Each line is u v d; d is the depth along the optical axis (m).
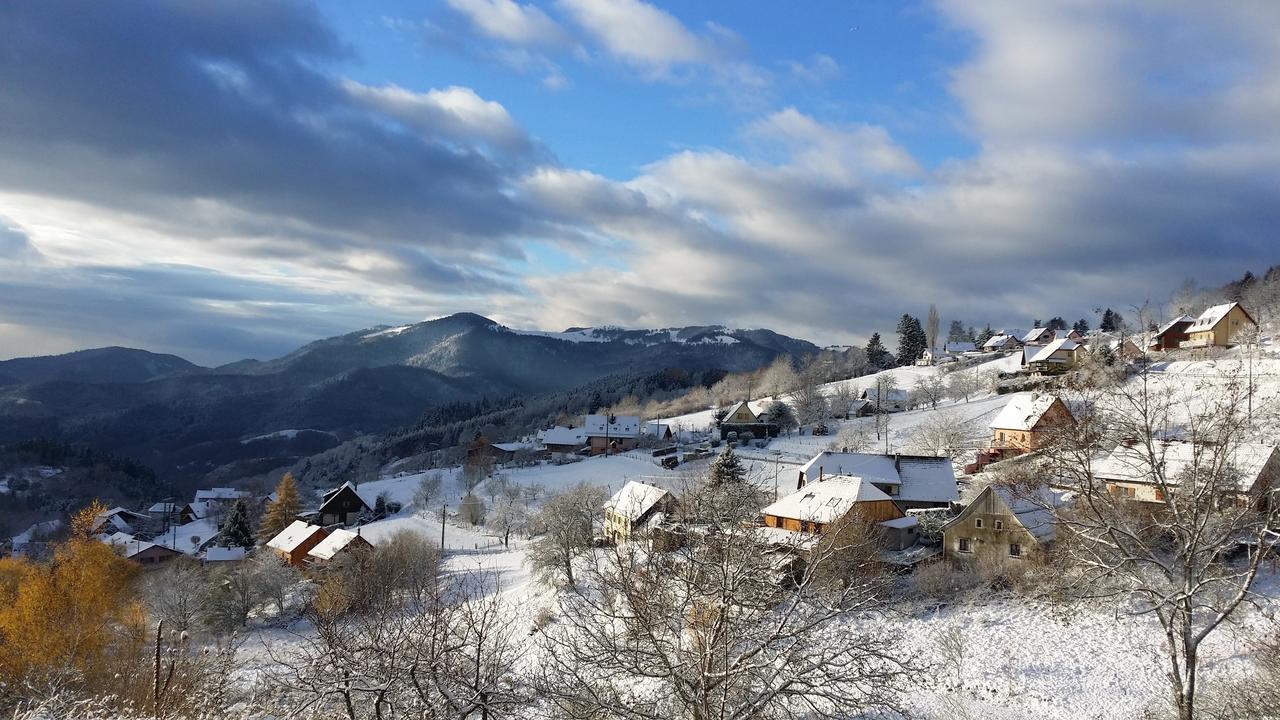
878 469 64.12
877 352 183.25
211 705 19.64
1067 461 33.00
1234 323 99.00
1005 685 33.56
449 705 13.96
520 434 195.62
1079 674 33.81
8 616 42.59
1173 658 24.31
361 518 110.25
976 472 71.56
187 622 53.50
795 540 21.36
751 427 123.38
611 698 16.89
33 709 20.28
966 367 147.38
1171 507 24.77
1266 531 22.80
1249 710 27.08
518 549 76.75
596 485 95.88
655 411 191.62
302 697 15.21
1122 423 27.34
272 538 92.81
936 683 33.91
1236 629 33.53
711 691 16.91
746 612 18.70
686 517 19.48
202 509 140.25
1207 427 29.25
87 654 40.34
